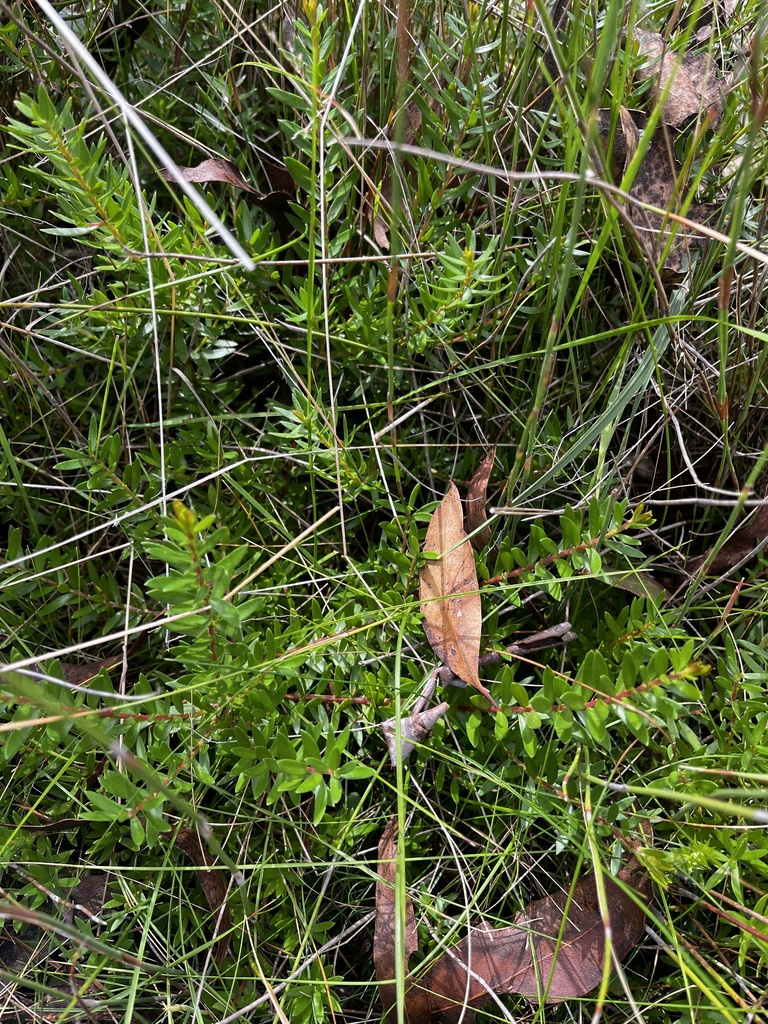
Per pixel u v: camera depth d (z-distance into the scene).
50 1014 0.28
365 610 0.31
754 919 0.26
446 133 0.31
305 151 0.30
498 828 0.30
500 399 0.35
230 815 0.30
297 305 0.31
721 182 0.33
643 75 0.34
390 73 0.32
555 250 0.29
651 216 0.32
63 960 0.29
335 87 0.28
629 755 0.30
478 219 0.35
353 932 0.29
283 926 0.28
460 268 0.28
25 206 0.34
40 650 0.33
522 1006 0.28
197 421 0.33
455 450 0.36
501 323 0.33
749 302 0.33
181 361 0.33
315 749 0.24
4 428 0.35
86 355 0.34
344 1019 0.29
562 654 0.31
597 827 0.26
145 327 0.31
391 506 0.31
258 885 0.28
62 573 0.31
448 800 0.31
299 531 0.34
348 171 0.32
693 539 0.35
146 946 0.30
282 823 0.29
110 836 0.28
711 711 0.31
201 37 0.36
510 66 0.32
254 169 0.37
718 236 0.24
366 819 0.29
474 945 0.27
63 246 0.37
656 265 0.29
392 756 0.27
